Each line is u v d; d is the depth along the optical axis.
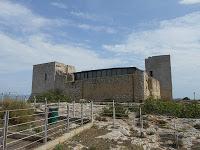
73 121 22.30
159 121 27.08
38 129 18.25
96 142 18.00
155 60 58.72
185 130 24.62
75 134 19.22
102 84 49.81
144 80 45.59
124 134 21.45
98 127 22.61
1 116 19.94
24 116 18.30
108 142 18.41
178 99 55.25
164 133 23.03
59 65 59.81
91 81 51.47
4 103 22.31
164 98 53.28
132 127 24.12
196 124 26.41
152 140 21.08
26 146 14.45
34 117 22.23
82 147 16.45
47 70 60.34
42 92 58.53
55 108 23.58
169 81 56.88
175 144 20.70
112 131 21.36
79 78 55.31
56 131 18.38
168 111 32.19
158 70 58.12
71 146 16.38
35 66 63.66
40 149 14.12
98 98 49.91
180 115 31.31
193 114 31.11
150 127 24.81
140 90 45.34
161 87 57.38
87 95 51.62
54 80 58.22
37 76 62.75
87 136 19.34
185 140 21.80
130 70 48.28
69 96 54.09
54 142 15.81
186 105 34.78
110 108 30.22
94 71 52.97
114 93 48.03
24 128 18.16
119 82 47.81
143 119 27.48
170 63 57.22
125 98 46.66
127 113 29.22
